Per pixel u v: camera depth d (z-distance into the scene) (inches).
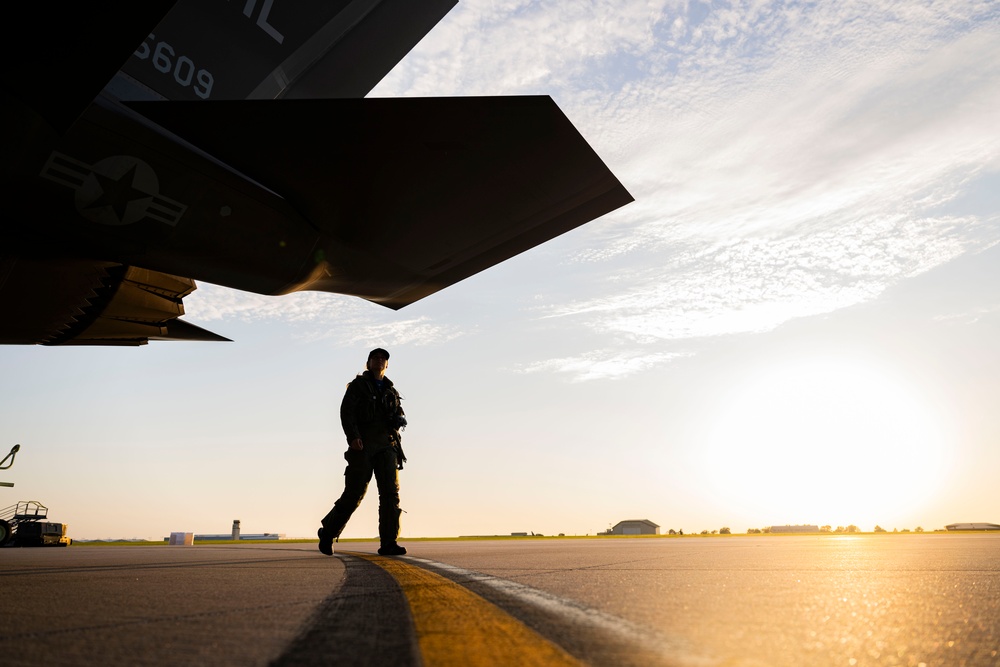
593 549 272.5
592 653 47.7
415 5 319.6
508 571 130.7
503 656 46.9
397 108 205.5
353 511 220.5
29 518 636.1
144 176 217.2
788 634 55.3
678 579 108.2
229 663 45.8
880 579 105.5
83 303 253.4
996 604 74.0
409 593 89.4
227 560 195.8
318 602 80.3
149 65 250.8
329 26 298.7
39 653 49.6
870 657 46.4
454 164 233.0
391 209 257.0
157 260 241.6
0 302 235.0
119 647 51.9
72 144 199.0
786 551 220.2
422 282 313.4
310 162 232.1
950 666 43.9
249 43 275.3
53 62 167.8
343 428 216.2
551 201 254.5
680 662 44.5
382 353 225.5
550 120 213.2
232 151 225.1
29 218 209.5
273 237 254.2
